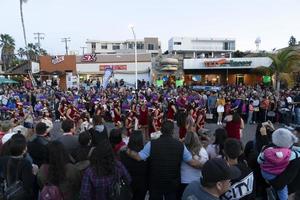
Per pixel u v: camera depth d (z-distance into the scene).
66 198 3.66
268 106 18.80
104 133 6.67
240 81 42.19
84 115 12.66
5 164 4.31
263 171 4.25
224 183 2.53
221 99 18.78
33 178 4.07
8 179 4.09
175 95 22.73
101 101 19.19
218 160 2.60
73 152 4.50
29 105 19.42
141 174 4.75
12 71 52.75
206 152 4.98
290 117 17.80
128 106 17.66
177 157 4.55
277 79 30.28
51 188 3.63
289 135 4.16
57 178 3.68
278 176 4.09
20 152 4.20
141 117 12.79
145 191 4.84
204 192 2.56
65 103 17.03
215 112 19.78
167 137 4.65
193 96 20.75
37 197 4.07
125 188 3.72
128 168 4.74
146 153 4.63
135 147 4.73
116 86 35.78
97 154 3.59
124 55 45.25
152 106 15.39
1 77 37.59
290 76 30.09
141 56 44.91
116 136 5.39
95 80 41.78
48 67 45.03
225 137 5.28
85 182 3.54
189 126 7.57
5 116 20.08
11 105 21.42
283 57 29.95
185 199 2.65
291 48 30.73
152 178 4.60
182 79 41.75
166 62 43.00
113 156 3.67
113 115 15.95
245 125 18.27
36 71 43.88
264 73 36.53
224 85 36.88
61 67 44.97
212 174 2.49
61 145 3.88
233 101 19.61
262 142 5.19
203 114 11.71
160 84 38.38
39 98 24.25
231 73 42.19
